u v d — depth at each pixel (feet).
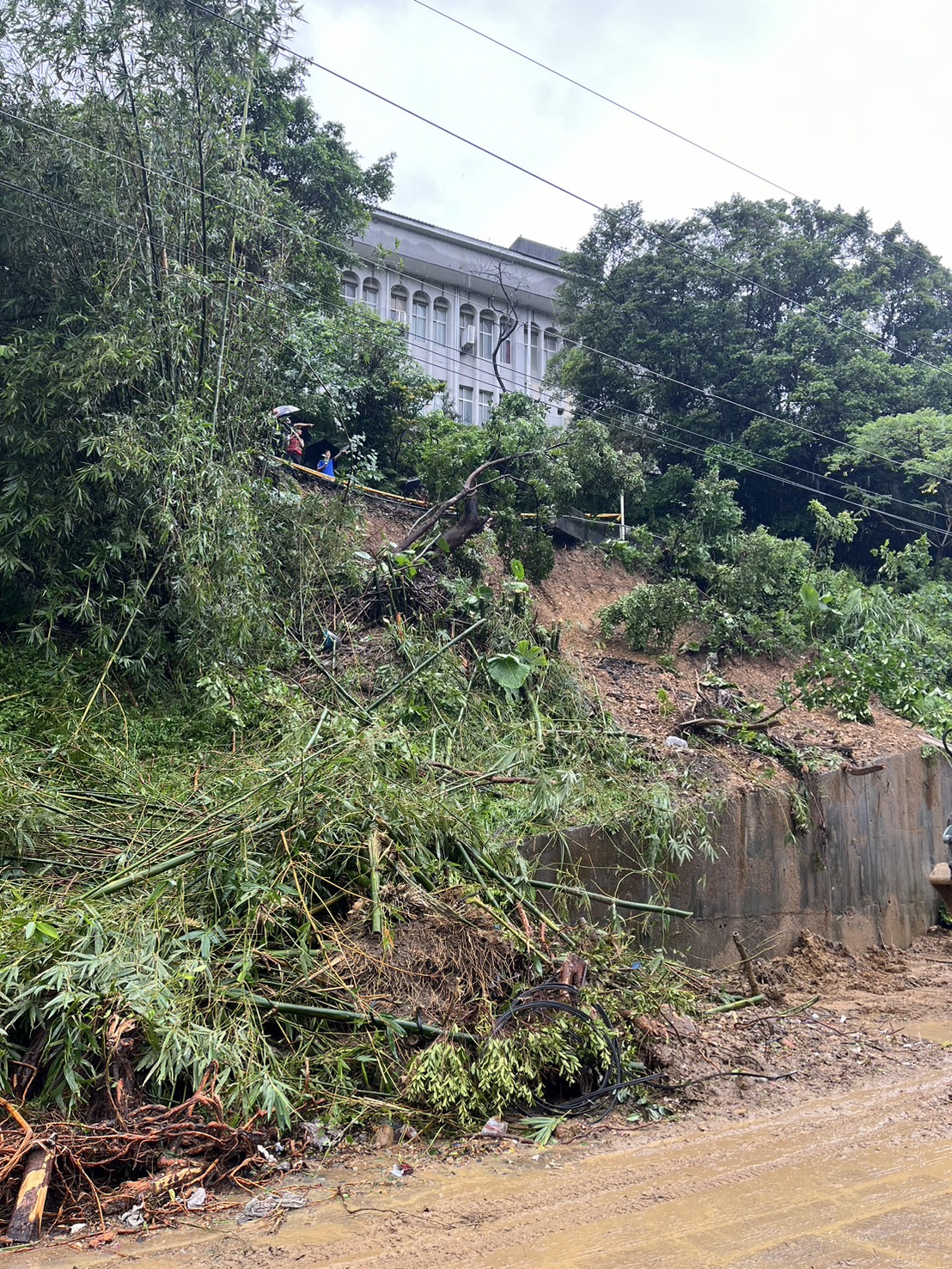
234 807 21.63
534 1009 19.49
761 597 54.39
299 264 38.93
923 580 69.56
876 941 36.58
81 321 31.65
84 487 29.86
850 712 43.96
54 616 28.73
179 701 29.07
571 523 56.18
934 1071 22.16
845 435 74.69
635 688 42.01
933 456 69.31
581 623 49.11
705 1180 15.60
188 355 32.27
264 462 36.52
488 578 44.83
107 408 31.22
